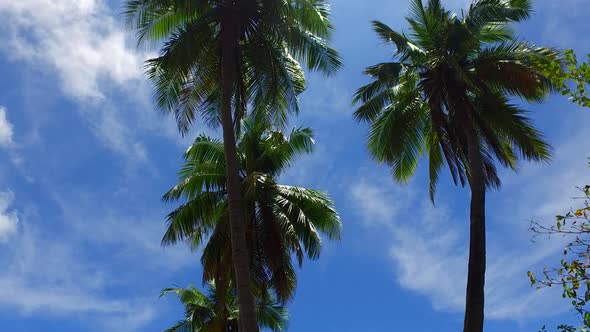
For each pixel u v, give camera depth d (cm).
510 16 2144
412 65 2203
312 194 2684
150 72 2166
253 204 2577
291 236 2478
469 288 1933
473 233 2006
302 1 2091
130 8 2094
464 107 2173
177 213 2652
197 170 2734
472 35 2134
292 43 2141
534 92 2169
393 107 2369
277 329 3391
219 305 2558
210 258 2478
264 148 2811
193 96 2236
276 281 2466
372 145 2398
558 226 941
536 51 2161
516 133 2211
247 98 2184
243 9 2069
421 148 2477
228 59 2056
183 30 2048
